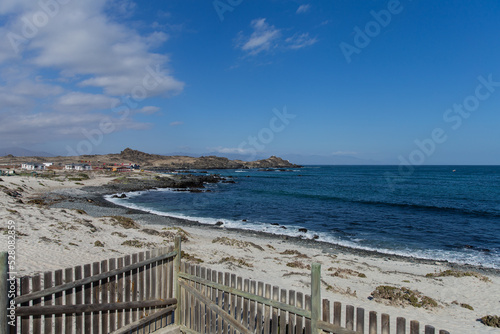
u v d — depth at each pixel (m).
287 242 21.42
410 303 9.51
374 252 19.59
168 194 52.06
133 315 5.11
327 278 11.78
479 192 59.28
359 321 3.61
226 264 12.37
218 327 5.09
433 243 22.12
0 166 95.00
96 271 4.55
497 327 8.08
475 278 13.09
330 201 44.41
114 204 38.69
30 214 17.69
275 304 4.35
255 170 187.75
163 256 5.58
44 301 3.97
